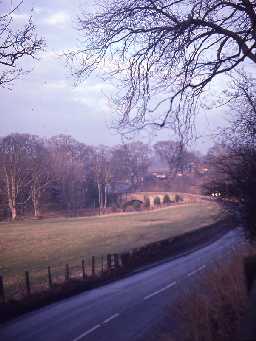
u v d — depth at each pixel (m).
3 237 71.50
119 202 121.56
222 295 12.75
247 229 20.89
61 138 126.31
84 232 74.38
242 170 19.55
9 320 20.17
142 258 39.22
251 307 2.81
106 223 88.88
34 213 120.00
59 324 18.67
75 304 23.00
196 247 48.06
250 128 17.27
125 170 75.56
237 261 16.14
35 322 19.34
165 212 101.62
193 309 12.64
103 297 24.61
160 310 19.45
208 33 9.82
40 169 117.44
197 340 11.33
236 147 19.19
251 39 9.95
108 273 32.81
